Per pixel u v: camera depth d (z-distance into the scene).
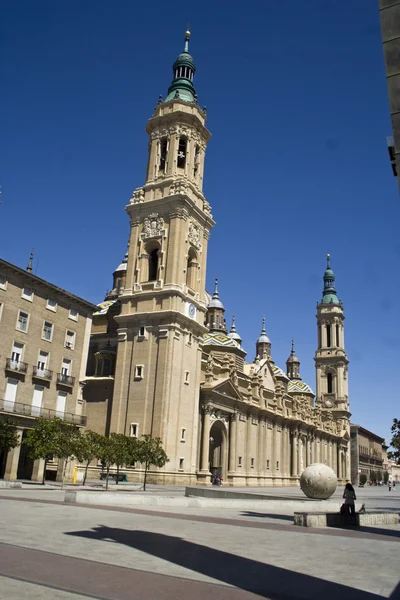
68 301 55.22
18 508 22.45
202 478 65.56
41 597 8.73
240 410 80.31
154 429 58.19
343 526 22.42
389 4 11.02
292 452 100.25
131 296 64.75
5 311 47.56
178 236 64.62
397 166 10.44
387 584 10.88
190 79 76.31
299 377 138.38
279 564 12.65
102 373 69.06
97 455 43.41
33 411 49.22
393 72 10.76
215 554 13.54
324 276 149.62
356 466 149.62
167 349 60.38
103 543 14.27
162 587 9.84
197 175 71.31
